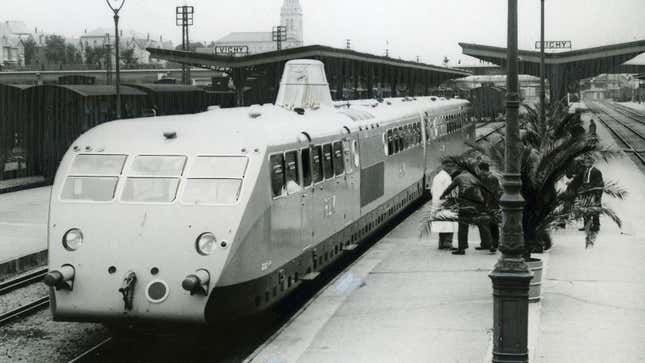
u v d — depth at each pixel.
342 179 16.83
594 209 13.62
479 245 19.38
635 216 23.02
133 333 13.02
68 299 11.55
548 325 11.90
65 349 13.04
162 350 12.75
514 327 9.45
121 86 41.19
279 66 51.62
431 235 21.30
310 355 10.90
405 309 13.30
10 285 17.53
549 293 13.94
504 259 9.52
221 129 12.40
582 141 13.67
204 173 11.77
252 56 48.06
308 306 13.73
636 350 10.56
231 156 11.91
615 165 37.72
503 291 9.46
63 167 12.13
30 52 140.50
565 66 57.66
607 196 27.58
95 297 11.46
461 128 36.66
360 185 18.47
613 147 48.16
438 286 14.90
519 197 9.55
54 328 14.32
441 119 31.41
